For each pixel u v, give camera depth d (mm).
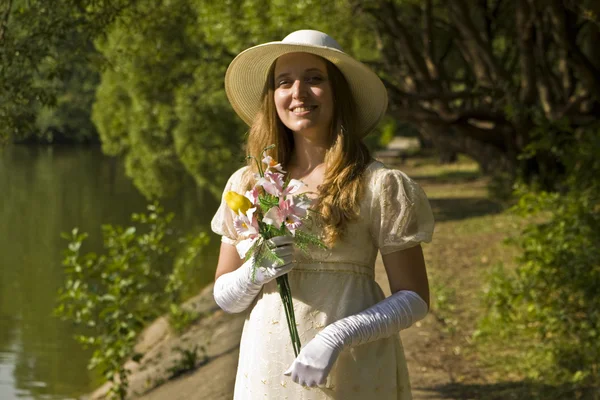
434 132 23156
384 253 2855
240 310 2951
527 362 6875
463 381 6730
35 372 11250
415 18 21703
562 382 6281
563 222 7090
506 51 22328
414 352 7613
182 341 10805
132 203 31531
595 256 6707
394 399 2898
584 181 7562
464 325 8523
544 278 6898
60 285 16969
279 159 3078
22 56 6332
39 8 6492
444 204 20328
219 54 17531
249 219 2725
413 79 19219
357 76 3035
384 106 3100
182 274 11398
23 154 59531
